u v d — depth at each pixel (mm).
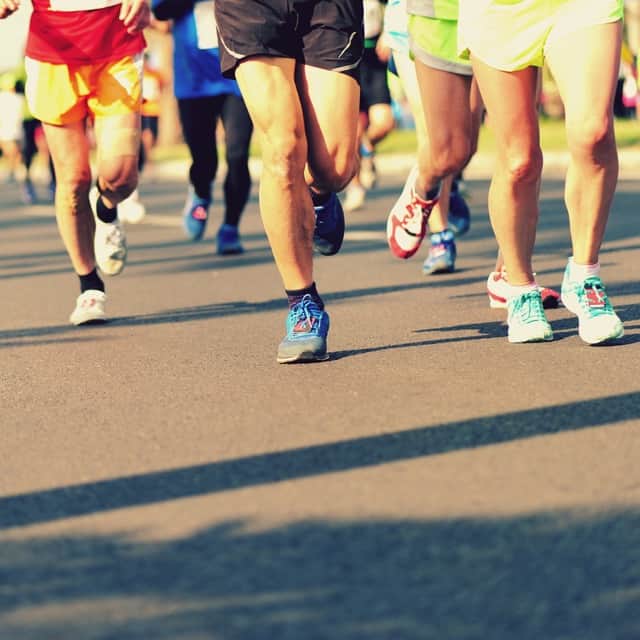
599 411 15109
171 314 24953
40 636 9297
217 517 11891
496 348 19328
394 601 9703
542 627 9141
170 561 10781
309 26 17672
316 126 17984
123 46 21781
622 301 23734
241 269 31859
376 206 50812
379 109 42719
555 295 22750
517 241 19328
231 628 9312
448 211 29375
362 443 14180
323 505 12070
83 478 13430
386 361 18719
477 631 9102
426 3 19672
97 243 23969
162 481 13156
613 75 17672
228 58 17719
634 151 72500
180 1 32156
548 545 10750
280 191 18094
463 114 20219
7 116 78688
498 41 17891
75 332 23172
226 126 33031
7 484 13352
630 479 12445
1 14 21281
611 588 9812
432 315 23031
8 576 10578
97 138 22312
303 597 9852
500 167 18938
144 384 18109
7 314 25891
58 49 21625
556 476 12617
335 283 28359
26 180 65125
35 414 16547
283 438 14570
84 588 10234
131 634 9266
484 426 14641
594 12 17484
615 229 36875
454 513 11641
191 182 34812
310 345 18766
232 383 17766
